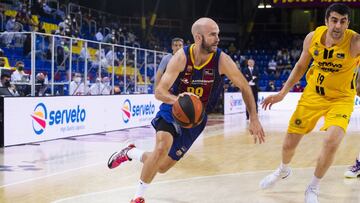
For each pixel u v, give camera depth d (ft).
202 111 12.24
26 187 17.17
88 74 37.58
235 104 62.49
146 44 72.69
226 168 21.09
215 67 12.95
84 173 19.88
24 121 28.43
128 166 21.39
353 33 14.16
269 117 54.24
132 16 84.53
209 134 35.83
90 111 34.37
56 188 17.01
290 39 90.68
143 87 43.75
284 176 16.40
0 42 39.73
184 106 12.05
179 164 22.00
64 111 31.65
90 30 60.44
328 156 13.98
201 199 15.37
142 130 37.91
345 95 14.89
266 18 95.14
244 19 86.43
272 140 32.12
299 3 62.80
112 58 39.29
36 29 47.16
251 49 87.66
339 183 17.97
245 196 15.83
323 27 14.65
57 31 47.50
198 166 21.56
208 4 81.92
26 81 32.81
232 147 28.40
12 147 27.32
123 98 38.29
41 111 29.60
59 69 34.73
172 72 12.78
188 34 81.97
